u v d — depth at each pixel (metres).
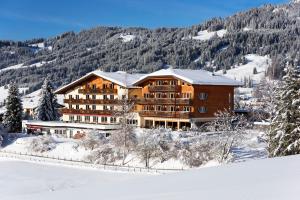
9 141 75.19
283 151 44.09
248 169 11.34
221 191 8.53
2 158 63.88
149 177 12.27
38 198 10.48
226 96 79.25
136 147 57.38
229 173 11.00
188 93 75.69
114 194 9.76
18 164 58.56
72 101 92.12
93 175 50.66
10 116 86.75
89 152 61.69
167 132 62.34
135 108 82.44
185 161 53.22
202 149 53.75
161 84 79.88
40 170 54.19
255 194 7.92
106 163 57.78
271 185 8.64
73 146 64.75
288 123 43.97
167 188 9.76
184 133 64.75
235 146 56.66
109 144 61.19
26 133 85.50
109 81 87.19
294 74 45.25
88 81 91.19
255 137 60.00
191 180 10.62
